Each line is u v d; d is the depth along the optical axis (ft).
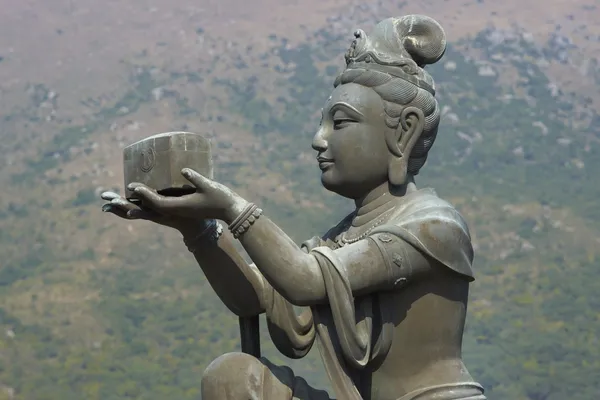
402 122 26.04
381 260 25.09
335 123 26.37
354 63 26.40
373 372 26.18
